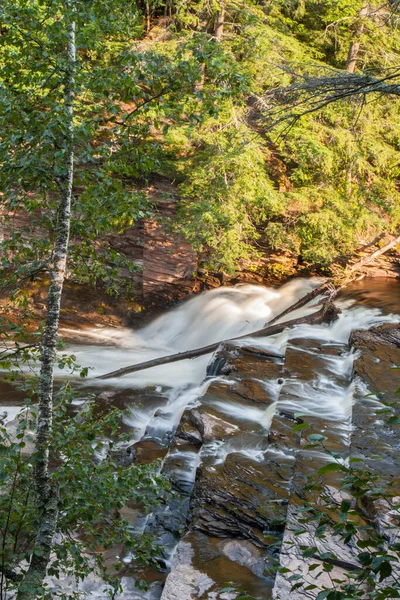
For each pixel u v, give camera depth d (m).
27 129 4.35
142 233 16.66
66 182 4.49
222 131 14.27
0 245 4.48
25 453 8.32
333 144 15.66
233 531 6.92
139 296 16.94
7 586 4.28
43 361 4.47
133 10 4.81
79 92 4.55
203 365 13.16
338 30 16.64
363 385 9.61
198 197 15.54
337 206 15.66
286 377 10.47
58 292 4.51
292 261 17.25
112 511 7.73
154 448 9.30
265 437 8.56
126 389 11.80
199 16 16.41
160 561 7.09
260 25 14.66
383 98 13.12
